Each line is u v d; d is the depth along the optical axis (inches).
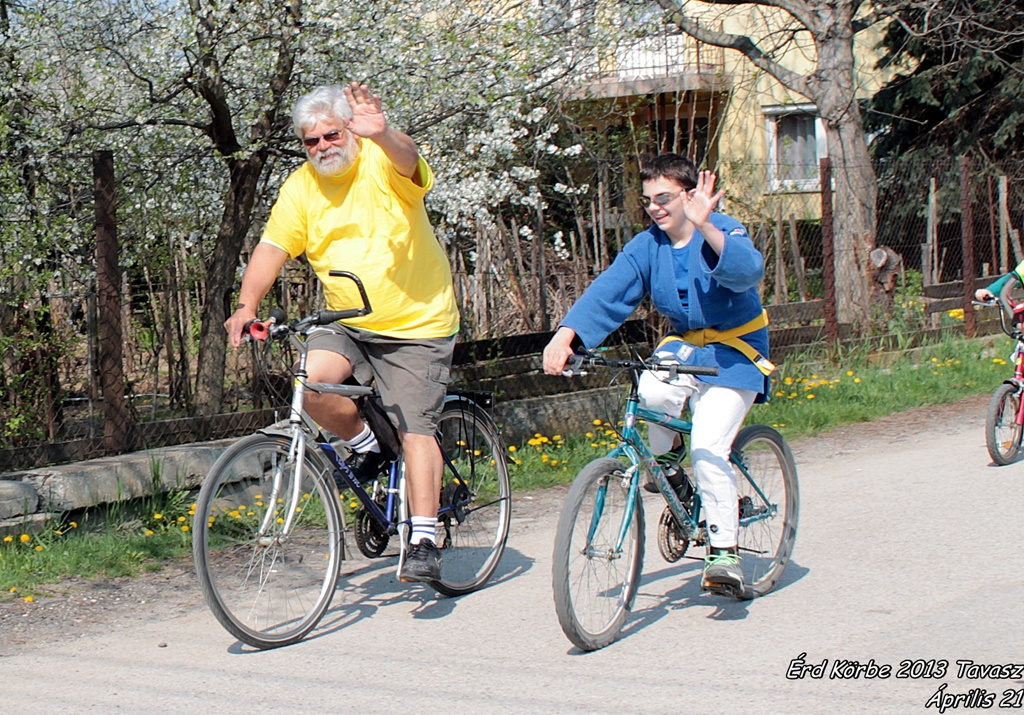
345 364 176.6
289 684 150.9
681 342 170.9
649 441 178.1
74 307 252.2
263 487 168.7
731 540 167.8
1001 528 216.4
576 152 396.2
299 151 315.6
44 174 284.4
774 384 382.0
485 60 325.7
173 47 288.2
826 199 417.4
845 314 447.8
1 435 243.4
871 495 253.3
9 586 198.7
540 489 285.0
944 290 475.2
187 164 329.1
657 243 170.1
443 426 199.2
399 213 176.2
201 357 292.2
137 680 154.4
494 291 345.4
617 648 161.0
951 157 676.1
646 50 437.1
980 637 156.3
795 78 545.3
